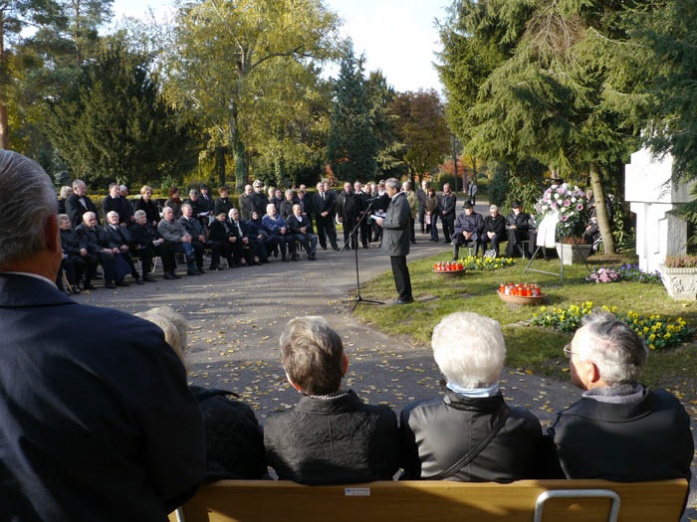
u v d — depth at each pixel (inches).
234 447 93.7
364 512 84.4
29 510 45.5
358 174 1871.3
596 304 345.1
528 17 541.6
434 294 406.9
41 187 51.4
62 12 1168.2
